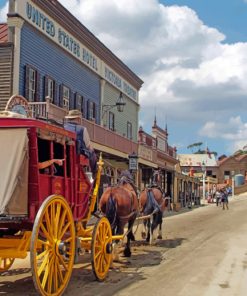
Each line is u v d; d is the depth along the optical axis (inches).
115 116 1289.4
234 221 1143.6
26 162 313.7
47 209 316.8
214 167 4018.2
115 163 1232.2
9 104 641.6
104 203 466.3
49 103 762.8
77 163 390.6
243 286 389.4
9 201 302.0
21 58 781.9
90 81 1099.9
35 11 822.5
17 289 358.6
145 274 432.8
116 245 466.3
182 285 390.0
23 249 325.4
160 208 646.5
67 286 358.3
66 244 346.3
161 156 1684.3
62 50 936.9
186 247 627.8
